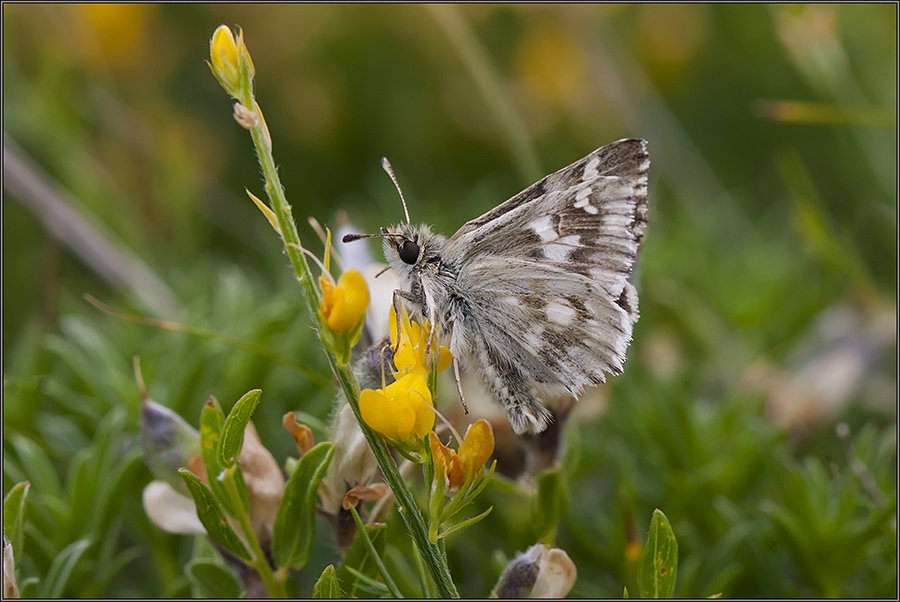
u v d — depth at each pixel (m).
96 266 0.58
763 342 0.58
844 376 0.57
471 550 0.55
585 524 0.55
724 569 0.54
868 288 0.57
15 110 0.61
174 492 0.53
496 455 0.54
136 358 0.53
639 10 0.72
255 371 0.56
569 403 0.54
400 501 0.52
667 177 0.62
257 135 0.52
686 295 0.58
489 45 0.68
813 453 0.55
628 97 0.65
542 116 0.67
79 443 0.56
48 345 0.56
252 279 0.59
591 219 0.54
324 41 0.67
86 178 0.60
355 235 0.54
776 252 0.59
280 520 0.53
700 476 0.55
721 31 0.71
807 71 0.58
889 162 0.59
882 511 0.54
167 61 0.68
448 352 0.53
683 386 0.57
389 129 0.67
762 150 0.70
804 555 0.54
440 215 0.60
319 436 0.54
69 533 0.54
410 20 0.66
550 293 0.54
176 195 0.60
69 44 0.65
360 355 0.53
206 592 0.53
